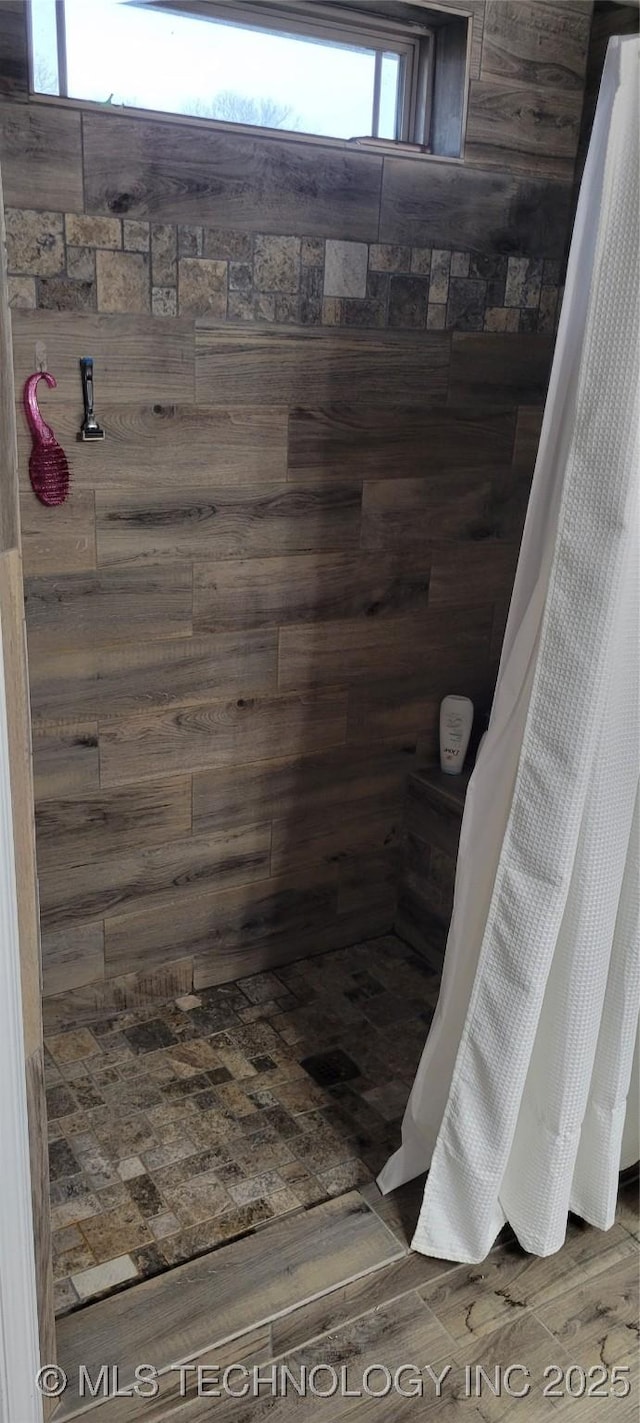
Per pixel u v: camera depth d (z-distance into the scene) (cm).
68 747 211
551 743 150
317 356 214
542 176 233
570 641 146
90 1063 222
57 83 184
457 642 259
